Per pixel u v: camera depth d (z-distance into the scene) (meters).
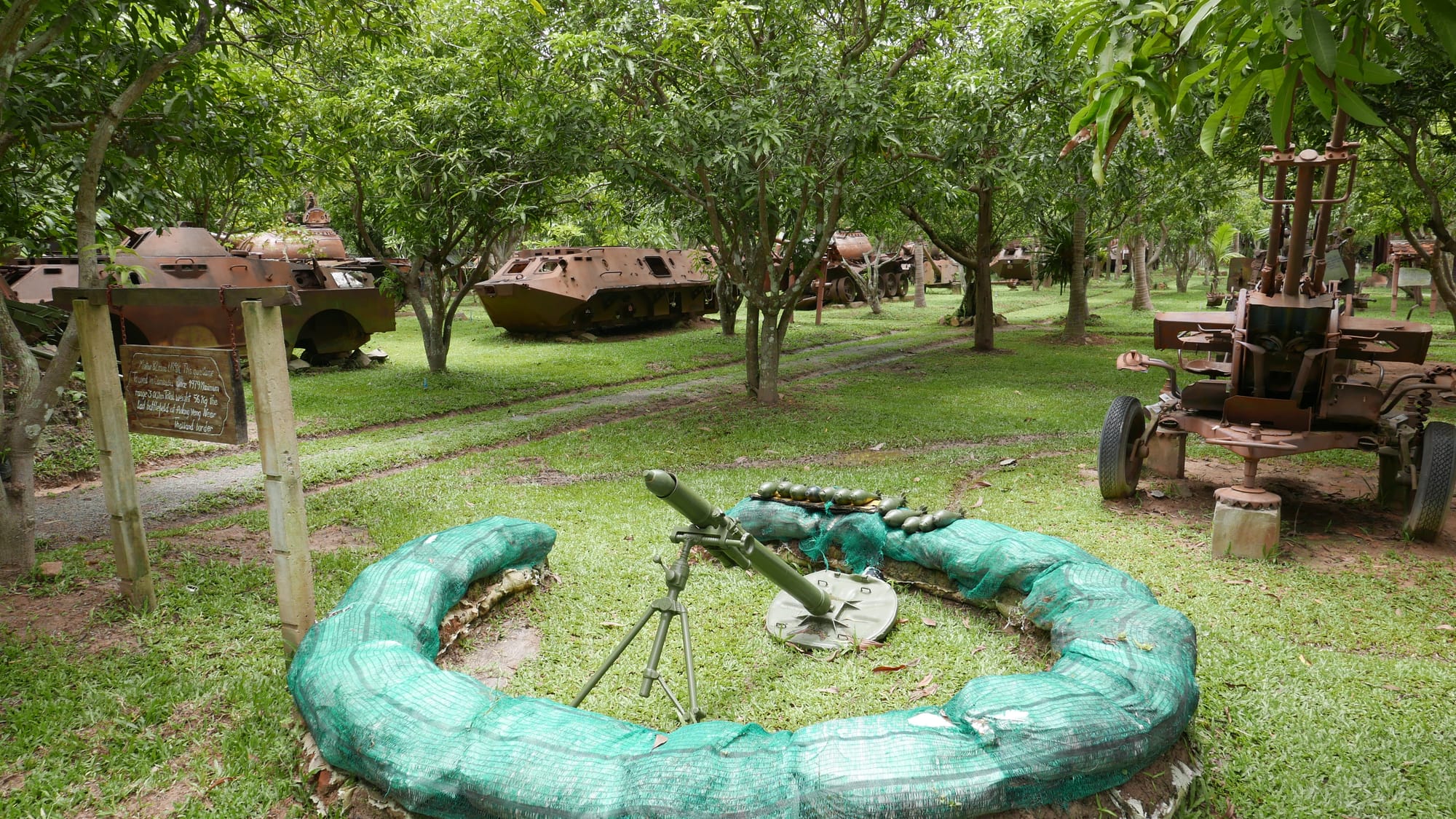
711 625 4.79
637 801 2.65
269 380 4.01
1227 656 4.30
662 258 24.09
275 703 3.90
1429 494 5.86
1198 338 7.18
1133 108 2.85
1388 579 5.37
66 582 5.40
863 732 2.83
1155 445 8.00
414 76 11.40
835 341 21.23
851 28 11.43
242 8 7.15
